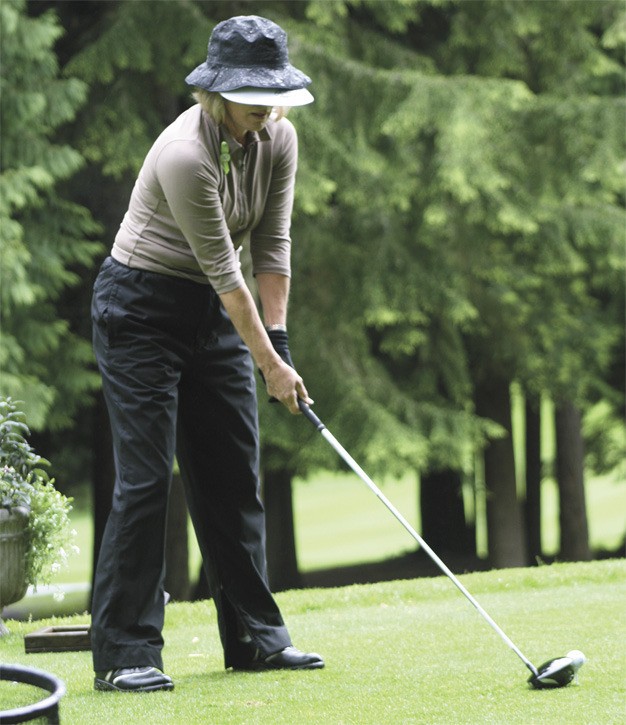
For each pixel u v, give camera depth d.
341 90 37.88
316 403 40.06
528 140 40.56
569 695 9.91
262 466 42.41
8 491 14.56
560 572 19.42
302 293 41.09
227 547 12.10
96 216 40.72
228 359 12.07
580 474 53.88
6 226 34.53
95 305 11.69
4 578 14.63
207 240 10.92
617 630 13.23
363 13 42.09
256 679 11.43
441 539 56.62
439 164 37.81
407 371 44.59
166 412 11.52
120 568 11.27
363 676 11.22
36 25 35.66
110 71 36.94
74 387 37.94
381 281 40.19
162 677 11.14
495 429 41.69
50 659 13.51
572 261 42.59
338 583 53.22
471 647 12.55
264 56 10.65
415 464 39.59
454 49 41.84
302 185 36.06
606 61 42.12
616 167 39.44
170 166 10.70
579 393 47.47
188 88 37.66
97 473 43.16
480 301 44.03
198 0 38.97
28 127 36.03
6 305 35.12
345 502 97.81
